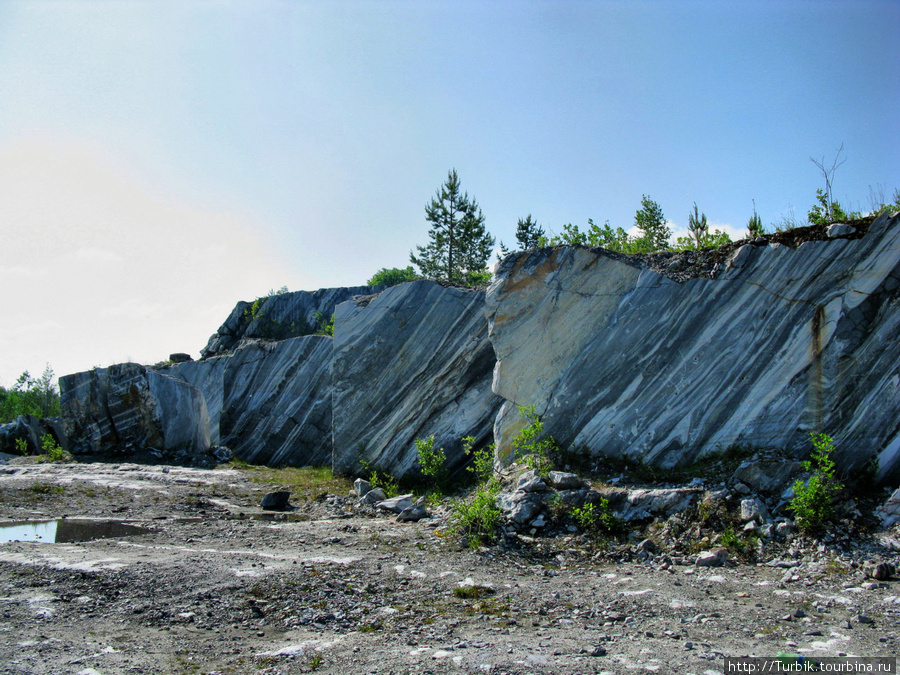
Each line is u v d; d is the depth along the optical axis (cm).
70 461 1769
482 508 864
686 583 658
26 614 533
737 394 954
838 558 698
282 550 774
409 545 798
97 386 1880
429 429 1353
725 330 983
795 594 610
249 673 435
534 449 1044
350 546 799
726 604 582
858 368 879
